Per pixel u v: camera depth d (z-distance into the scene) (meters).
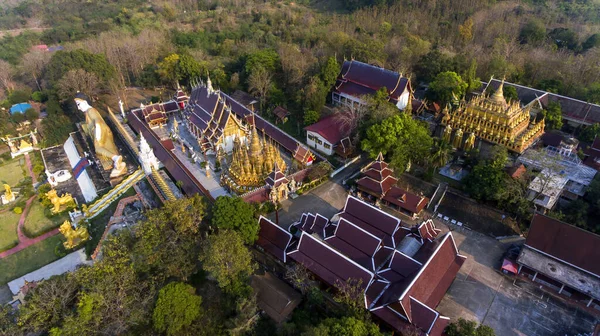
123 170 85.94
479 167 68.31
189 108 100.31
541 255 55.28
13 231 77.12
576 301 52.03
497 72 110.94
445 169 78.25
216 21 188.12
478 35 143.25
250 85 110.38
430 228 60.72
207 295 52.09
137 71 135.25
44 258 69.75
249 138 79.75
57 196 82.69
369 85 102.50
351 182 76.19
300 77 107.69
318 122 90.75
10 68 141.25
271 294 51.72
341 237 57.56
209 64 128.12
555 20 153.75
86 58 120.19
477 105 79.88
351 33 150.50
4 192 89.19
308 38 151.25
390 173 72.44
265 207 68.50
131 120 105.38
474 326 45.22
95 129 90.38
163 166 84.75
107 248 54.66
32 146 106.00
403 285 48.69
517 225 63.84
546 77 110.50
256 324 46.91
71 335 44.59
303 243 55.62
